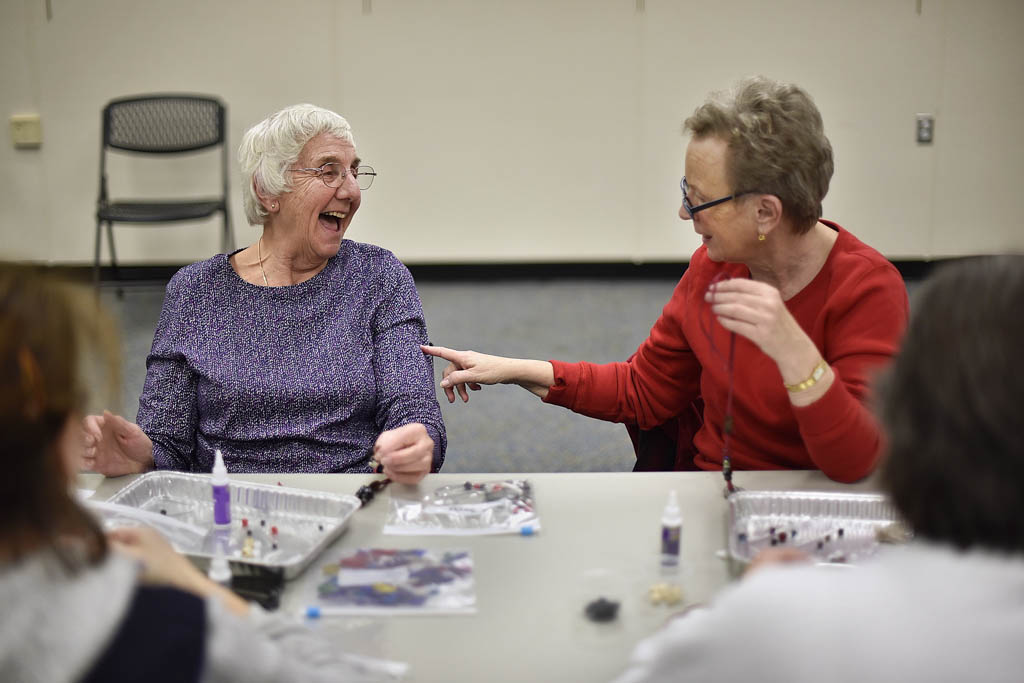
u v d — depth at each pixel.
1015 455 0.62
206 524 1.32
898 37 5.18
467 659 1.00
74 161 5.30
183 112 5.06
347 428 1.76
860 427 1.32
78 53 5.18
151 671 0.64
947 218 5.41
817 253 1.52
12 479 0.64
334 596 1.12
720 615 0.65
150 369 1.75
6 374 0.64
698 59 5.23
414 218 5.43
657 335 1.76
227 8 5.16
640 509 1.35
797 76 5.24
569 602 1.11
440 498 1.39
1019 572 0.61
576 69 5.25
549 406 3.74
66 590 0.64
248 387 1.71
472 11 5.18
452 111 5.30
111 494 1.42
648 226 5.45
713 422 1.65
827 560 1.19
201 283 1.78
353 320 1.79
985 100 5.26
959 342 0.64
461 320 4.66
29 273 0.70
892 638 0.60
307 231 1.77
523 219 5.44
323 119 1.74
